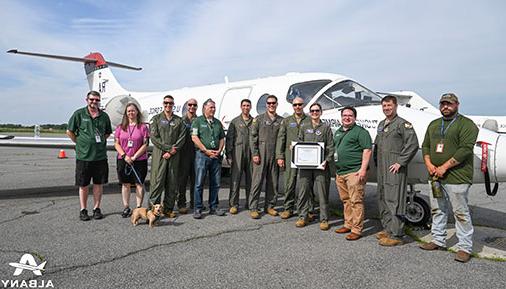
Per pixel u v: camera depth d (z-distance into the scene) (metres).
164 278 3.58
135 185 6.00
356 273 3.76
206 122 6.00
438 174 4.32
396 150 4.71
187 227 5.44
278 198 7.94
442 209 4.50
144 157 5.92
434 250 4.53
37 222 5.64
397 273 3.77
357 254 4.35
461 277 3.68
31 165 15.39
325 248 4.56
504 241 5.00
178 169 6.11
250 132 6.17
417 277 3.67
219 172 6.24
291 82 7.69
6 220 5.76
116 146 5.79
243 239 4.88
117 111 10.23
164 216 6.08
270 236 5.04
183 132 5.96
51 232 5.10
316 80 7.37
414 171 5.55
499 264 4.07
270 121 6.12
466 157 4.12
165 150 5.82
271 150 6.12
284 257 4.21
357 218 4.96
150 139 6.07
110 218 5.92
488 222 6.14
